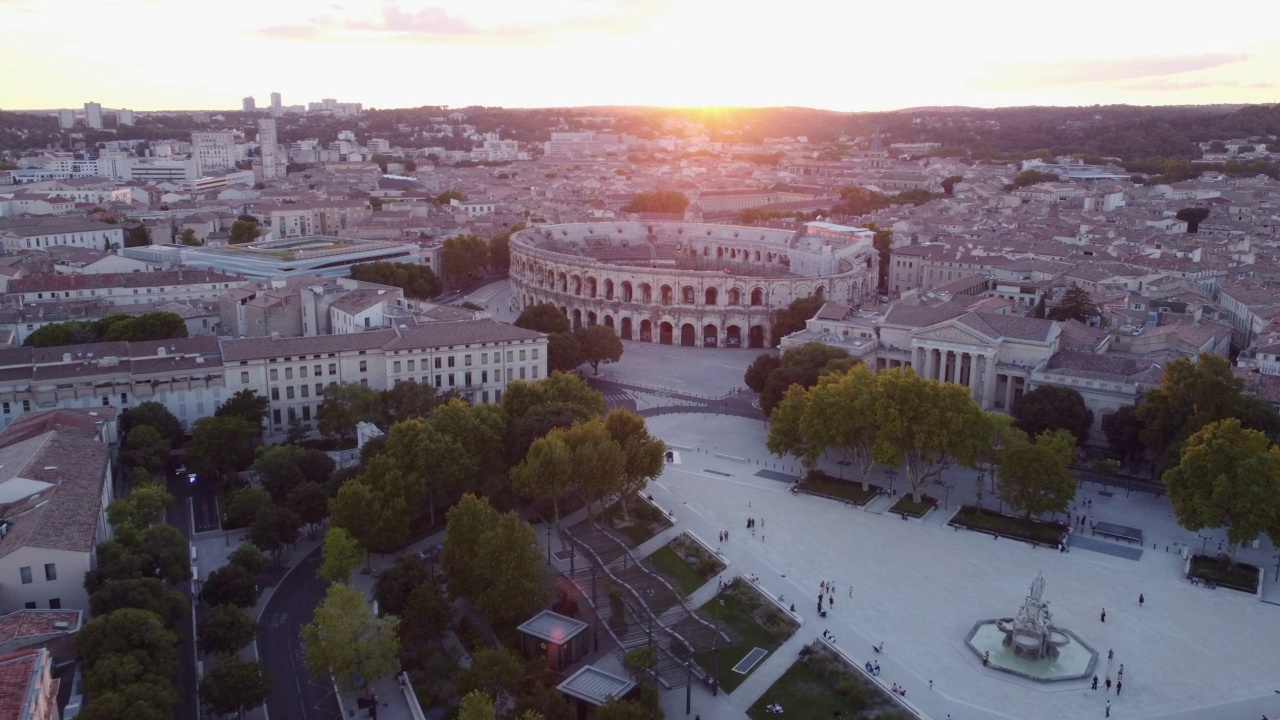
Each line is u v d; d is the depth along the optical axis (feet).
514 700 503.61
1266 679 522.47
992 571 647.56
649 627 549.13
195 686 515.50
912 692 514.27
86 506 579.48
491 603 557.74
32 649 440.86
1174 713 494.59
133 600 494.59
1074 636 564.71
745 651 558.15
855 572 646.74
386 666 495.82
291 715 503.61
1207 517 627.46
